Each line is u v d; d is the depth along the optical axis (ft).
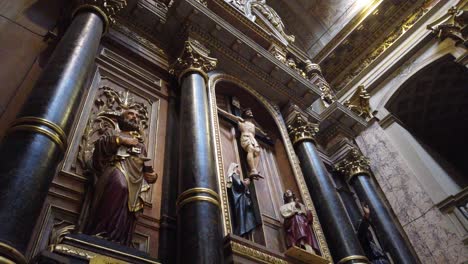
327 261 13.11
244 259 10.64
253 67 20.02
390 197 24.39
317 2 42.47
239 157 16.19
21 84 11.40
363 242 18.02
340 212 16.10
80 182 10.01
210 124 14.25
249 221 12.50
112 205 8.92
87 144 11.08
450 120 32.81
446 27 27.71
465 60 25.93
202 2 20.56
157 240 10.46
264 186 16.22
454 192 22.31
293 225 13.99
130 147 10.41
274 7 44.65
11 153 7.46
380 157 26.48
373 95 31.68
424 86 30.17
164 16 17.75
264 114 20.49
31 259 7.38
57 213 9.10
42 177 7.41
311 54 41.06
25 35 12.78
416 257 21.15
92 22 12.85
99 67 14.02
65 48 11.10
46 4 14.32
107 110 12.70
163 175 12.29
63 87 9.57
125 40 15.99
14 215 6.43
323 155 24.90
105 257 7.71
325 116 26.37
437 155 26.40
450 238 20.26
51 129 8.34
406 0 33.04
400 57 30.86
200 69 16.02
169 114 14.87
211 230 9.60
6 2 13.07
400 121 28.81
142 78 15.37
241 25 23.09
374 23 34.73
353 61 36.68
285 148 18.54
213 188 10.94
